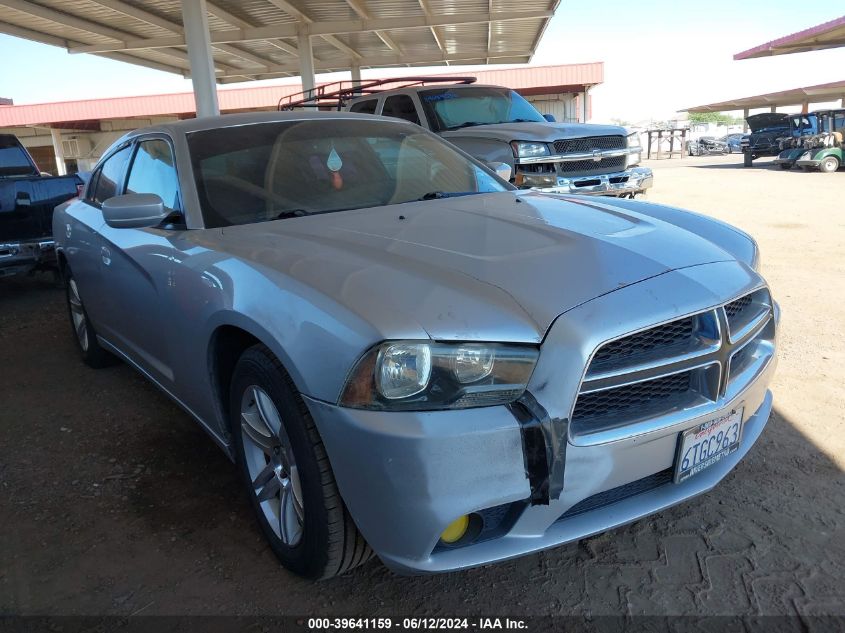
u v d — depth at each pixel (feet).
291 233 8.45
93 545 8.42
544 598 7.20
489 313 6.17
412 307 6.17
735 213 36.63
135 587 7.60
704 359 6.75
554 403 6.01
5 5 39.06
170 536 8.57
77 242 13.24
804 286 19.31
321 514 6.60
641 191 25.52
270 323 6.78
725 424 7.21
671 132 147.64
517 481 5.98
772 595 7.06
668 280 6.89
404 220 8.89
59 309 21.80
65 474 10.29
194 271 8.35
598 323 6.17
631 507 6.87
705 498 8.92
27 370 15.37
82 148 107.86
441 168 11.53
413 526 5.94
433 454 5.77
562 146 23.53
